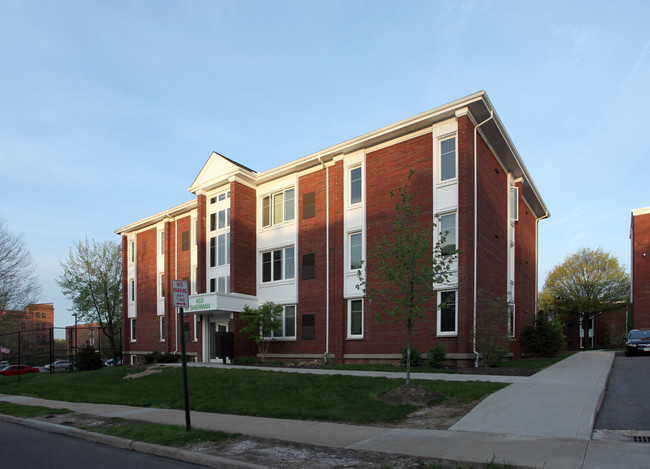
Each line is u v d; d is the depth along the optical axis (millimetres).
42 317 88062
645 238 40688
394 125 20438
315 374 15914
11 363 58406
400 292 12023
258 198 27641
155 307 34969
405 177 20547
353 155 22609
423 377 14242
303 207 24984
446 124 19469
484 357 17281
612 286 48719
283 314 25188
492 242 21312
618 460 5918
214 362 25281
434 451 6848
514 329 24609
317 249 23922
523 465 5859
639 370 15883
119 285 45375
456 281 18109
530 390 11094
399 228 12453
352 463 6531
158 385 17750
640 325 40031
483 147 20781
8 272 36906
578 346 58875
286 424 9625
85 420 11625
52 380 23234
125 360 37375
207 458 7180
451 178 19109
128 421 11031
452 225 18906
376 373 15984
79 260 44281
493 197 21906
